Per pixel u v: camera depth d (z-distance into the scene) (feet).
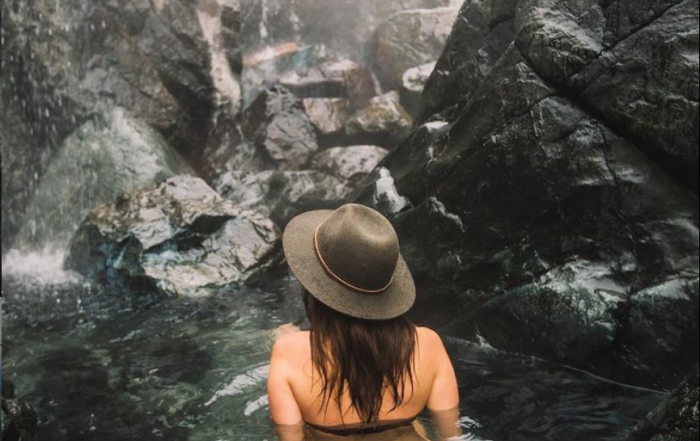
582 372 13.35
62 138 26.71
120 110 26.48
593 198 13.74
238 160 29.30
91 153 25.43
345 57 40.91
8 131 25.62
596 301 13.34
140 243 20.07
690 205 13.16
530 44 14.35
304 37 41.65
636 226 13.46
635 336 12.92
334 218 7.88
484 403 11.93
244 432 10.75
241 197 25.53
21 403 10.59
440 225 15.72
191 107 29.96
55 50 26.50
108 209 21.67
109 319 17.12
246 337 15.61
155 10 29.32
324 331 7.99
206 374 13.38
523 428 10.99
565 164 13.94
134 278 19.51
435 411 8.62
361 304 7.73
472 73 17.93
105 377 13.48
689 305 12.54
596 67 13.67
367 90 35.96
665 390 12.60
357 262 7.64
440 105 18.93
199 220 20.90
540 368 13.53
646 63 13.16
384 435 8.35
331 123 30.91
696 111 12.58
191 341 15.44
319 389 8.21
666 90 12.91
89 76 27.04
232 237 21.03
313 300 8.08
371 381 8.04
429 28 37.37
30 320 17.11
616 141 13.73
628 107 13.37
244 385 12.70
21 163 25.73
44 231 24.45
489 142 14.87
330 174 26.96
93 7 27.48
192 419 11.39
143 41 28.81
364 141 30.83
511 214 14.65
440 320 15.65
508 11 17.19
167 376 13.38
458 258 15.37
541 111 14.21
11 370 14.01
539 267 14.26
